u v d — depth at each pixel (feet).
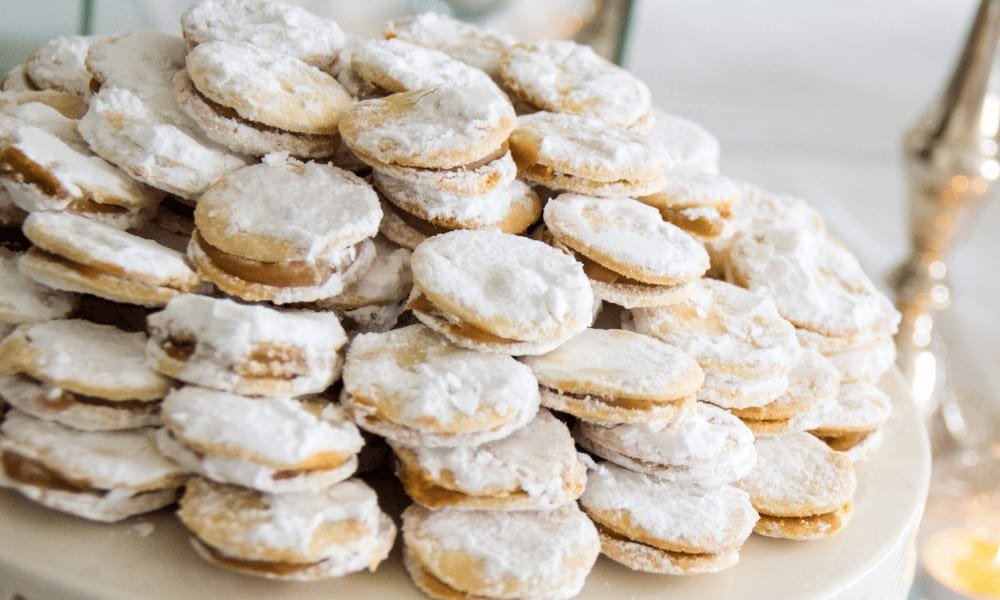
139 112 1.73
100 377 1.59
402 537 1.65
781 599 1.67
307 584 1.59
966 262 3.41
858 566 1.73
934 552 2.16
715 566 1.67
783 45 4.00
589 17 2.43
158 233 1.75
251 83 1.71
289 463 1.55
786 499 1.75
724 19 4.02
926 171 2.56
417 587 1.61
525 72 1.90
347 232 1.65
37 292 1.68
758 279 1.92
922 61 4.03
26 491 1.58
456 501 1.61
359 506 1.59
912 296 2.70
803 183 3.45
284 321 1.62
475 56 1.97
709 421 1.74
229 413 1.57
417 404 1.60
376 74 1.80
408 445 1.62
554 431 1.68
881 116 3.76
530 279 1.67
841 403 1.89
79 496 1.59
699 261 1.77
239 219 1.65
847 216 3.35
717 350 1.76
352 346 1.66
